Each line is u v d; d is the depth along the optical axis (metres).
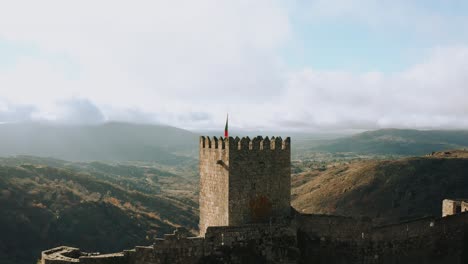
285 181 42.28
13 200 127.25
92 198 150.50
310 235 42.56
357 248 42.91
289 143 42.41
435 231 45.72
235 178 40.19
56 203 136.25
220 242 38.12
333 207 137.12
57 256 38.47
